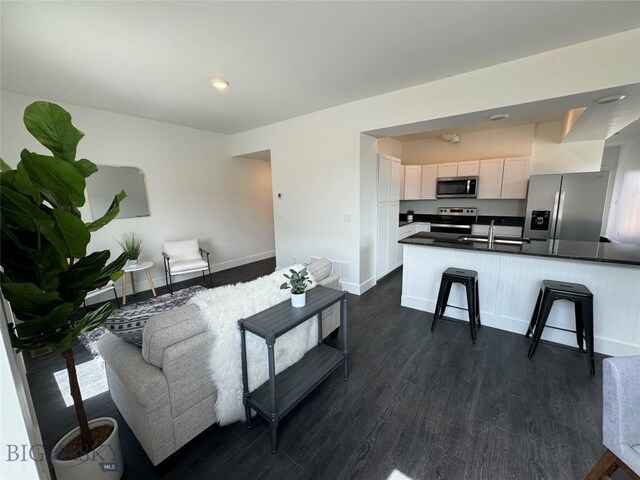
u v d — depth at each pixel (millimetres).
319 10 1704
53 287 1090
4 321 879
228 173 5184
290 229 4422
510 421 1673
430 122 2977
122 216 3859
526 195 4633
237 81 2725
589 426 1627
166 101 3250
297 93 3074
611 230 6410
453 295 3072
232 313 1574
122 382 1375
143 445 1404
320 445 1546
